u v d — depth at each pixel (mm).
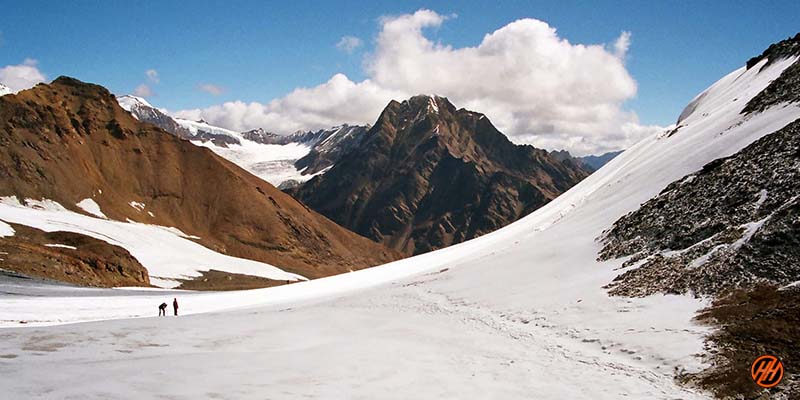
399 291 49562
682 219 36875
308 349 24641
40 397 14789
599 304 29469
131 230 151000
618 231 42125
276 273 156250
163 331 28594
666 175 50844
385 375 19625
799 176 31828
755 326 20641
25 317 50188
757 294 23547
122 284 103562
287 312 40344
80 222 139125
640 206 45344
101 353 22297
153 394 15781
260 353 23281
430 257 89188
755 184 34594
